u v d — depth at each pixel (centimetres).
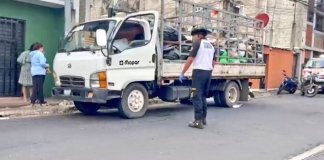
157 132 769
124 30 918
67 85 937
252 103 1409
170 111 1098
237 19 1218
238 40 1230
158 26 962
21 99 1208
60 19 1388
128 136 723
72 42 960
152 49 949
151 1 2312
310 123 966
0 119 891
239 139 738
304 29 2752
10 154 574
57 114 1001
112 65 881
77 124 838
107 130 776
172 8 1259
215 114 1054
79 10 1251
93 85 884
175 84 1033
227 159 589
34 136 699
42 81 1102
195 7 1057
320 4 2953
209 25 1105
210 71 820
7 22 1255
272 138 761
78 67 905
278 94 2042
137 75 927
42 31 1355
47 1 1281
